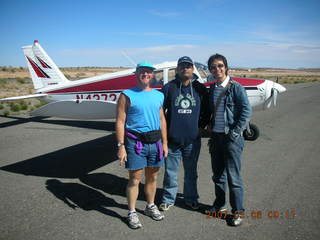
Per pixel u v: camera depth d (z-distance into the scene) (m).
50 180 3.62
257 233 2.32
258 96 5.70
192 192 2.74
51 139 5.96
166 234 2.34
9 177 3.73
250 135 5.57
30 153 4.89
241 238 2.25
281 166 4.03
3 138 6.05
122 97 2.30
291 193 3.10
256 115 9.08
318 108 10.46
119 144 2.33
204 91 2.52
